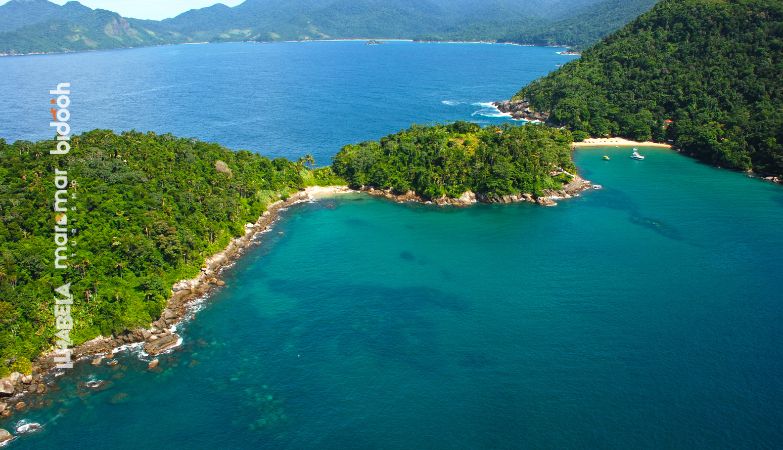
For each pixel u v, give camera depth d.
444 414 81.81
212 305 113.25
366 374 90.81
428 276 126.62
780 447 75.00
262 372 91.38
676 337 100.44
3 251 100.50
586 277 124.88
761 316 107.00
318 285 122.31
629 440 76.56
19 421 80.12
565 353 96.06
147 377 90.06
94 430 78.50
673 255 135.62
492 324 105.69
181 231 124.50
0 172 122.94
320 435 77.62
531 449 75.06
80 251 108.06
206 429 78.75
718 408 82.25
